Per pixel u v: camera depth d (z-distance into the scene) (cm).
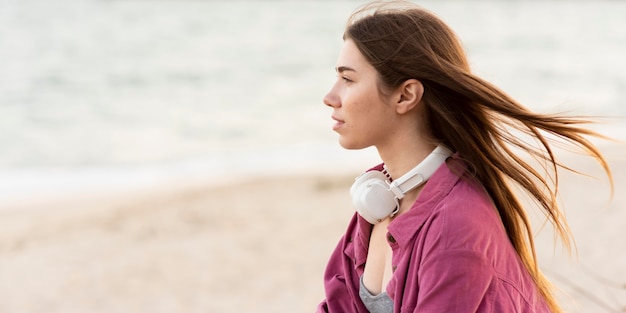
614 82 2650
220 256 773
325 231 847
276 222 896
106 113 2225
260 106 2317
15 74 2939
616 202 774
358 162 1387
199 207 995
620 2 7594
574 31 4678
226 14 5450
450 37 199
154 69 3117
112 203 1061
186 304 647
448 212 188
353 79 198
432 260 185
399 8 201
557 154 1049
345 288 226
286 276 701
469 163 199
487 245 187
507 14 5941
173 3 6097
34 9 5228
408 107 195
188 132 1928
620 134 1303
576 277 500
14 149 1712
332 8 5838
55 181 1325
